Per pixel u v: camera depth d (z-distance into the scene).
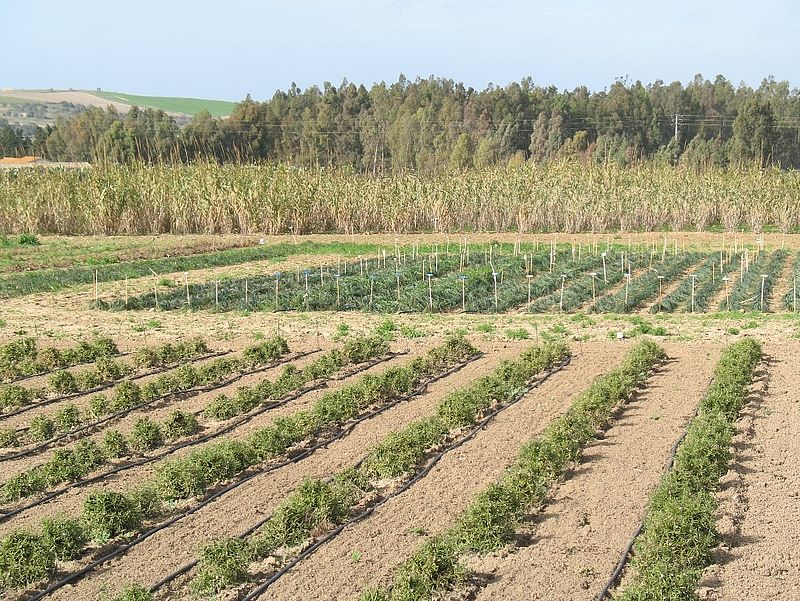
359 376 17.47
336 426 14.44
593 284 25.25
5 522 10.98
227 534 10.50
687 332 20.62
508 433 13.88
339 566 9.59
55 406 15.82
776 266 30.78
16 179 44.25
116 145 56.72
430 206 43.53
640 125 106.06
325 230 43.34
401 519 10.77
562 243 38.91
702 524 9.41
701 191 43.50
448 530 10.30
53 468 12.14
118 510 10.47
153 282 28.16
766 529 10.11
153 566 9.76
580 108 109.94
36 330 21.41
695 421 13.02
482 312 23.97
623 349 19.25
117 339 20.66
